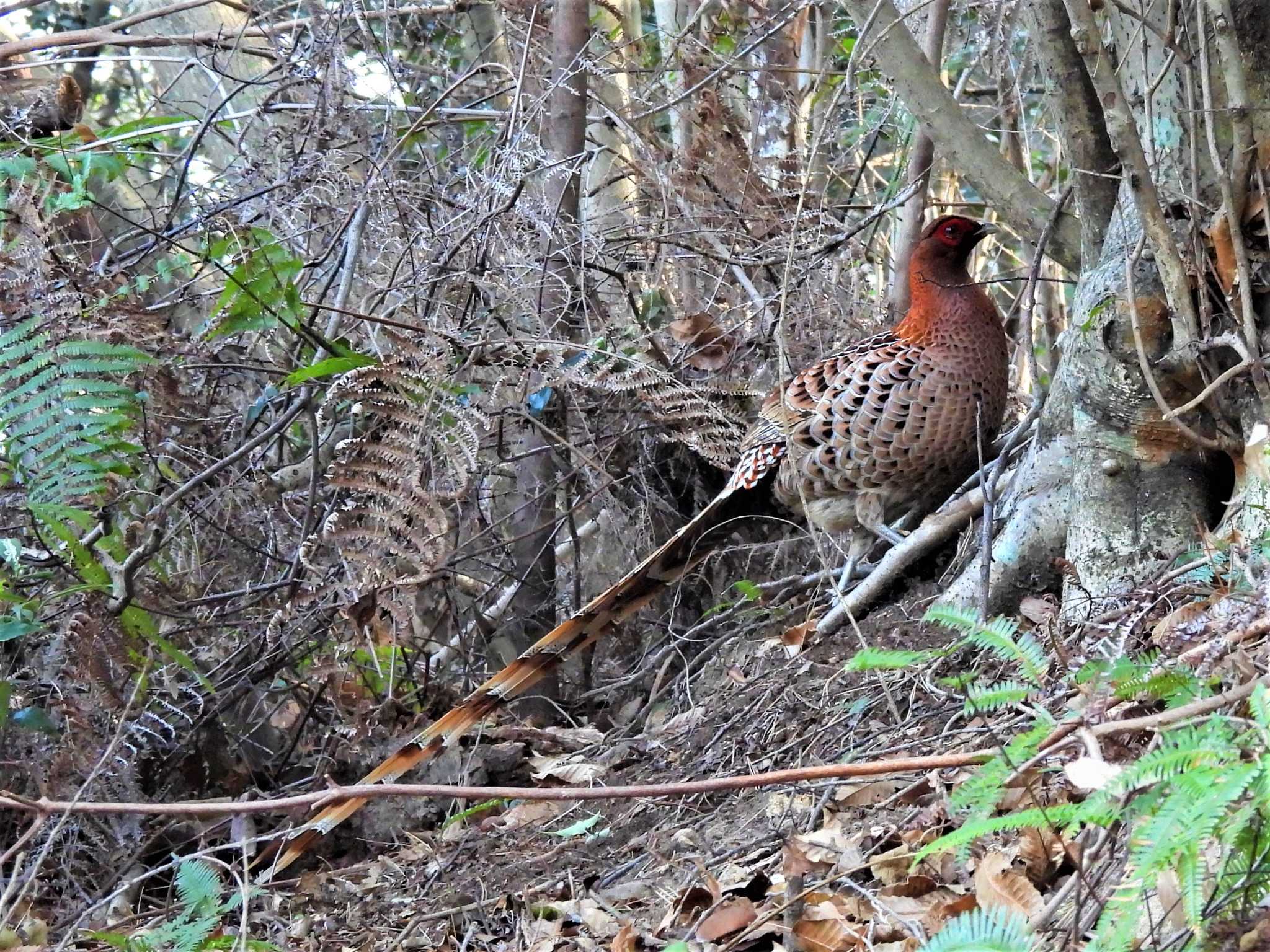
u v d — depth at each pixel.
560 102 6.68
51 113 6.68
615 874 4.57
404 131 6.87
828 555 6.77
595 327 6.40
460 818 5.32
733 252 7.03
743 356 6.73
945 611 3.28
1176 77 4.40
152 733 5.25
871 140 8.59
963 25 8.89
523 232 6.12
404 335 5.34
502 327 6.14
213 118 6.70
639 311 7.03
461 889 4.77
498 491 6.78
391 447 5.11
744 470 6.03
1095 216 4.88
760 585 6.67
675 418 5.71
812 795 4.49
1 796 3.43
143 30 9.20
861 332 6.91
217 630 5.95
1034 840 3.31
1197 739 2.46
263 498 6.07
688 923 3.94
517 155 5.96
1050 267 7.85
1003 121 7.76
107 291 5.54
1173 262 4.11
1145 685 2.87
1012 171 5.39
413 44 8.36
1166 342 4.47
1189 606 3.83
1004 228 7.83
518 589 6.64
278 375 6.19
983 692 3.05
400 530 5.09
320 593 5.26
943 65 7.91
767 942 3.69
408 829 5.61
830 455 5.82
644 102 7.58
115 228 7.39
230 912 4.66
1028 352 6.89
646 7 10.27
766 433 6.05
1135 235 4.52
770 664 5.95
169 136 8.48
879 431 5.71
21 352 5.14
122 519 5.75
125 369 5.18
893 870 3.68
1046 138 8.37
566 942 4.16
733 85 8.00
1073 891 2.97
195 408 5.98
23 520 5.73
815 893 3.71
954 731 4.39
